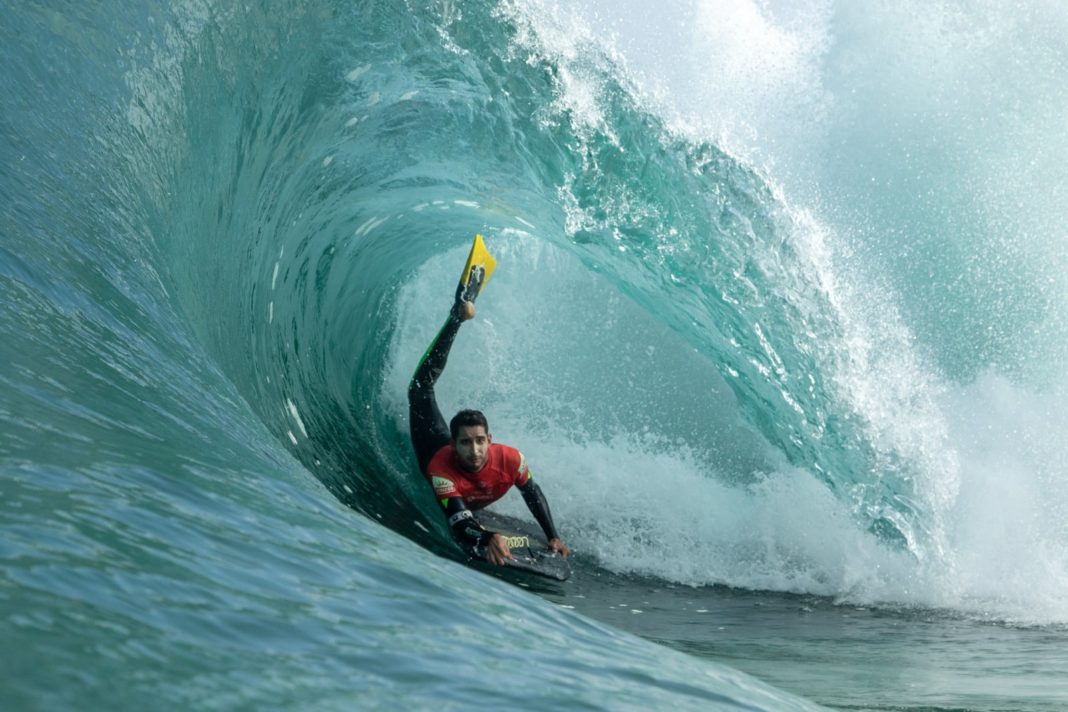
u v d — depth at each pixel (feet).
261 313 71.10
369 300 91.66
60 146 45.39
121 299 37.70
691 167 77.46
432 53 76.18
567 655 19.45
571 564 71.67
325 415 78.02
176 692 12.14
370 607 18.67
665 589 68.28
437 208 91.71
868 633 57.06
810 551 74.54
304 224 79.05
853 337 79.20
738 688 20.80
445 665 16.38
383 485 77.10
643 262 81.71
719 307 80.64
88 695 11.31
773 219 77.92
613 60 77.97
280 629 15.72
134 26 58.39
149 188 51.88
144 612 14.42
